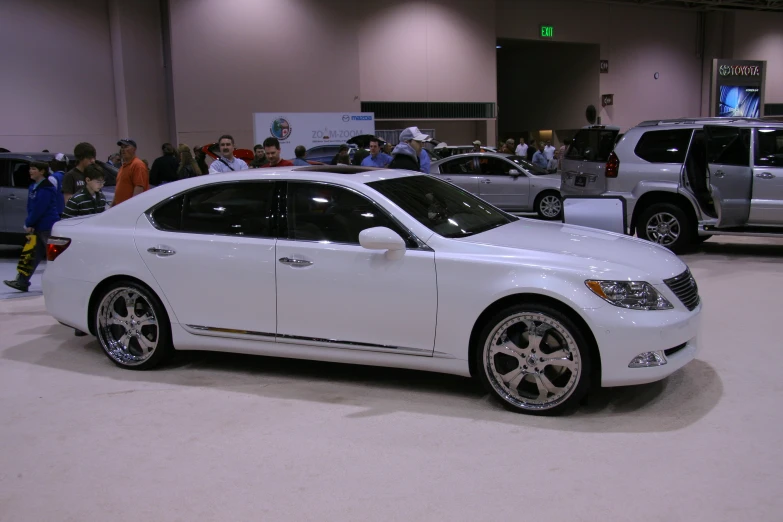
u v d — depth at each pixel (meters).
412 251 4.59
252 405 4.71
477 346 4.54
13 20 17.11
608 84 27.64
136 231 5.39
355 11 20.92
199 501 3.46
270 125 16.52
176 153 12.15
